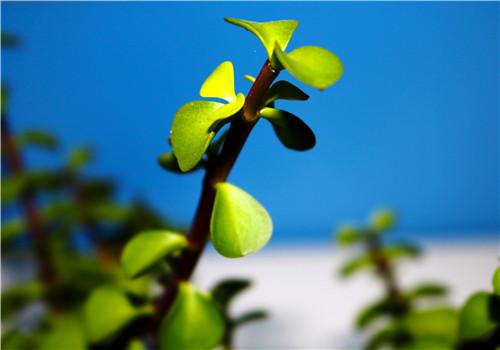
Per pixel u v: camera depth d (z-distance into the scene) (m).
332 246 0.92
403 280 0.76
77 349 0.30
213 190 0.27
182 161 0.26
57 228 0.43
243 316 0.33
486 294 0.28
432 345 0.33
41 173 0.39
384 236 0.42
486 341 0.28
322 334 0.66
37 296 0.37
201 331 0.28
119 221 0.43
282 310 0.72
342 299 0.74
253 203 0.27
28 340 0.34
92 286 0.37
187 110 0.26
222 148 0.27
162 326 0.28
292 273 0.83
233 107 0.26
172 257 0.29
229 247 0.26
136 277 0.28
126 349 0.30
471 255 0.85
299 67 0.24
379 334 0.38
